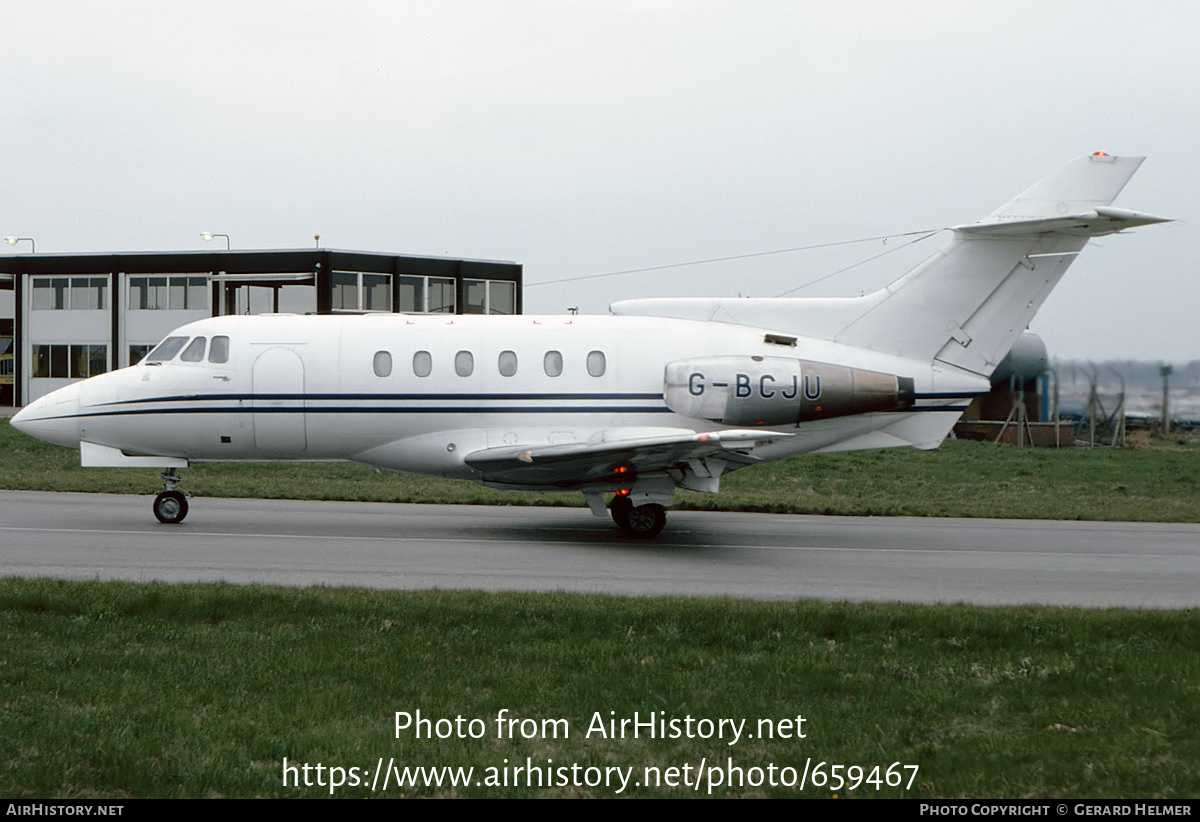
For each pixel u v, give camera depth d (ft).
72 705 27.76
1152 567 55.26
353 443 63.41
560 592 43.11
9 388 203.72
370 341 63.00
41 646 33.01
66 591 39.81
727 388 61.26
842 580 49.62
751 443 54.49
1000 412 158.10
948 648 35.63
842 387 62.39
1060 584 49.67
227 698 28.53
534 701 28.84
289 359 62.69
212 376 62.75
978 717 28.58
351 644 33.94
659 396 62.49
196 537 58.18
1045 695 30.40
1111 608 42.06
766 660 33.17
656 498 60.80
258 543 56.49
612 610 38.78
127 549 53.52
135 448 63.46
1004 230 62.28
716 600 41.81
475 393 62.13
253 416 62.69
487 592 42.45
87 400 63.05
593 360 62.54
